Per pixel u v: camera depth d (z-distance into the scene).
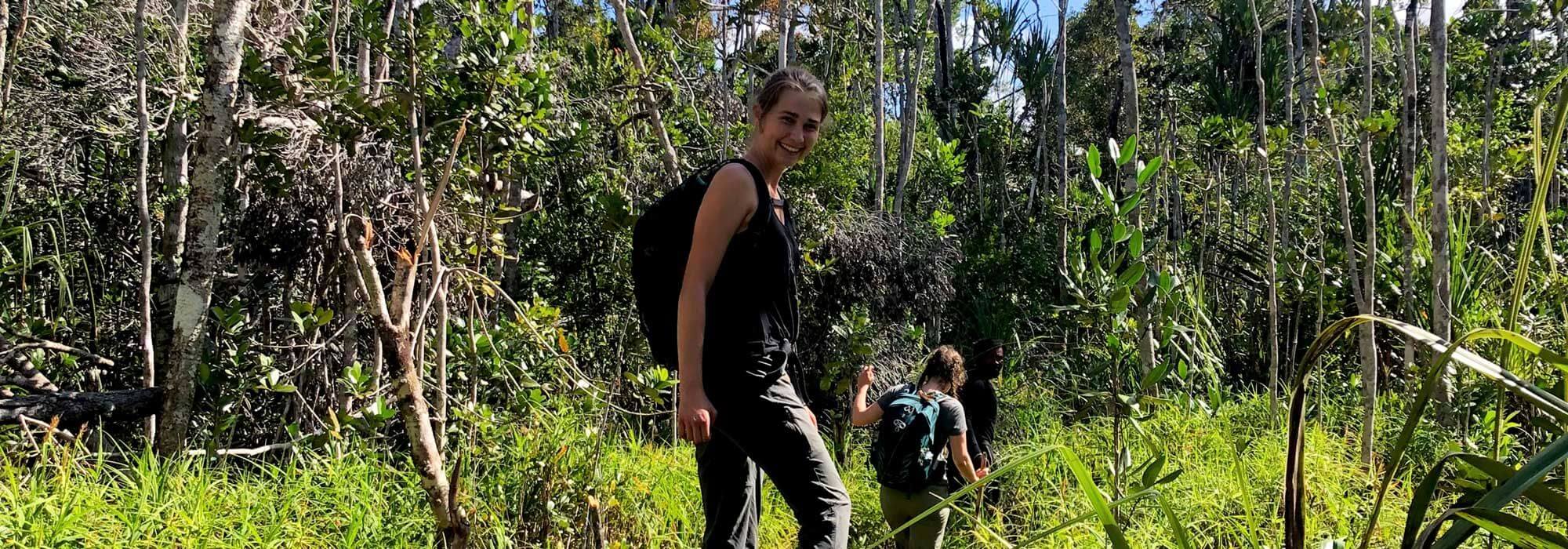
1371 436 5.84
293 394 5.12
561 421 4.16
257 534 3.18
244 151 4.74
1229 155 12.48
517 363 4.75
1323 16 10.59
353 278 3.93
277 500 3.59
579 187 6.68
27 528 2.80
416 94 3.92
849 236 7.93
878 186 9.51
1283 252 9.12
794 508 2.18
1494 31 11.38
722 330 2.11
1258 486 4.98
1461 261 6.32
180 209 4.91
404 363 2.59
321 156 4.72
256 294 5.58
